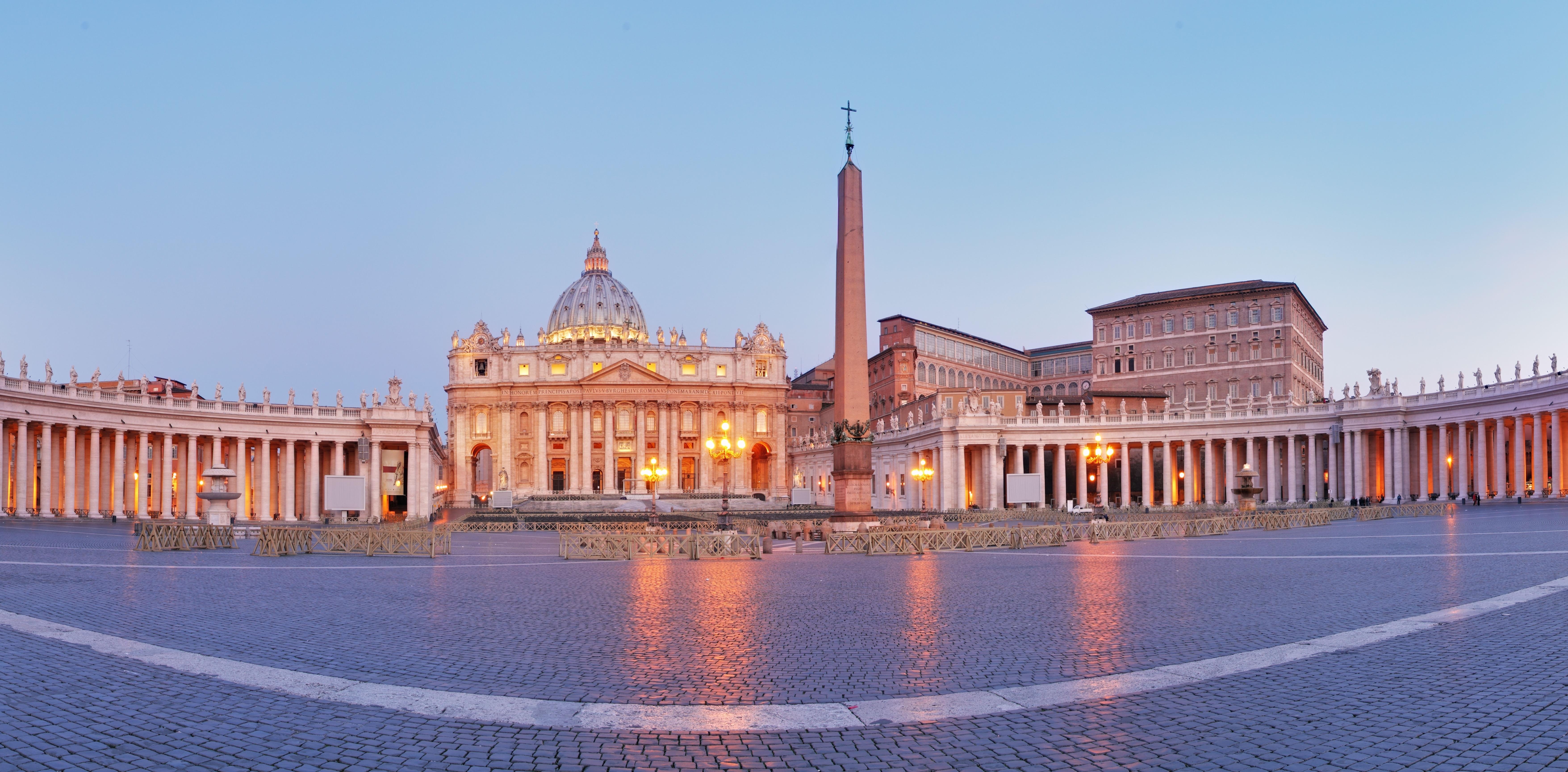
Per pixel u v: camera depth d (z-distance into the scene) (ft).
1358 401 283.59
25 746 32.89
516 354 518.37
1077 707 37.81
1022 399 375.25
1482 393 254.68
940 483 352.28
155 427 271.08
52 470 256.93
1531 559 86.63
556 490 513.86
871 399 523.29
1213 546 123.24
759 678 43.14
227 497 180.75
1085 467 341.62
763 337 531.50
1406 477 274.36
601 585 83.25
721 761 31.91
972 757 32.07
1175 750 32.40
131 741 33.53
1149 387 454.81
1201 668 43.91
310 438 316.40
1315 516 172.14
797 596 73.41
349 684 41.96
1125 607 64.08
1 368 221.25
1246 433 313.53
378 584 83.46
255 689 40.96
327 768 30.99
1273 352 422.82
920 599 70.59
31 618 59.41
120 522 220.23
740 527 188.85
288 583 83.51
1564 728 33.63
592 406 511.81
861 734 34.63
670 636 54.49
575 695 40.27
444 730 35.01
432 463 401.08
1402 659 44.60
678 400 514.27
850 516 147.64
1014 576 87.35
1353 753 31.73
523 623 59.77
